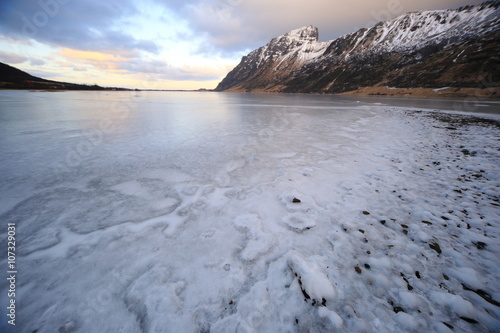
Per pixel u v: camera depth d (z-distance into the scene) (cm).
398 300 227
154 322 208
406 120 1565
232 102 3741
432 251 293
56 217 383
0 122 1359
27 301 230
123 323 209
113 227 356
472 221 356
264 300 229
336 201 432
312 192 472
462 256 283
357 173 576
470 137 990
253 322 208
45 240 324
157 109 2416
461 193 457
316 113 2052
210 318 212
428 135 1047
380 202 426
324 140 957
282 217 381
